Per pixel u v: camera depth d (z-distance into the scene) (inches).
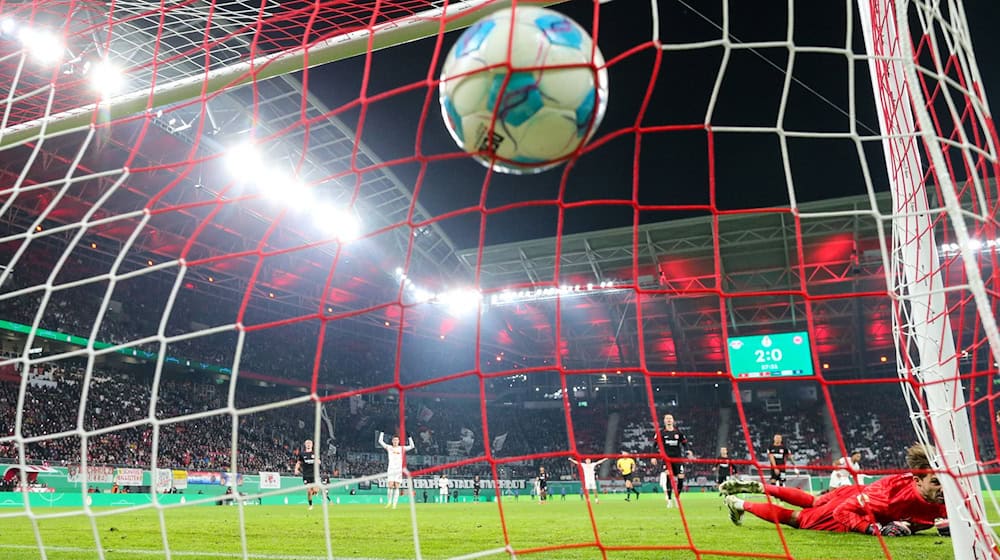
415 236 1610.5
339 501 1255.5
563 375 125.5
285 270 1657.2
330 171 1366.9
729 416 1994.3
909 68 101.0
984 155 108.0
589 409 2133.4
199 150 1170.0
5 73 377.1
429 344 2092.8
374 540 245.1
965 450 126.7
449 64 115.1
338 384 1913.1
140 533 285.0
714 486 1727.4
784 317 1784.0
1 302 1257.4
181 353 1551.4
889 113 156.4
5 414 1172.5
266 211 1387.8
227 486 1145.4
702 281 1657.2
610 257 1605.6
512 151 113.7
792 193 115.9
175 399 1540.4
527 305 1836.9
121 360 1467.8
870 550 176.6
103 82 253.1
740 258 1560.0
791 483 562.3
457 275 1754.4
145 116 197.3
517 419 2134.6
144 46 374.3
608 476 1911.9
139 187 1208.2
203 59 486.9
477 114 110.9
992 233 119.3
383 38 223.3
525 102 107.6
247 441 1565.0
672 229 1482.5
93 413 1317.7
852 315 1717.5
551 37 109.3
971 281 90.2
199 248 1451.8
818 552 174.6
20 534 280.1
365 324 1941.4
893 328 157.8
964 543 123.8
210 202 157.8
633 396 2124.8
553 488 1771.7
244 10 278.4
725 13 118.3
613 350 2023.9
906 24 103.3
